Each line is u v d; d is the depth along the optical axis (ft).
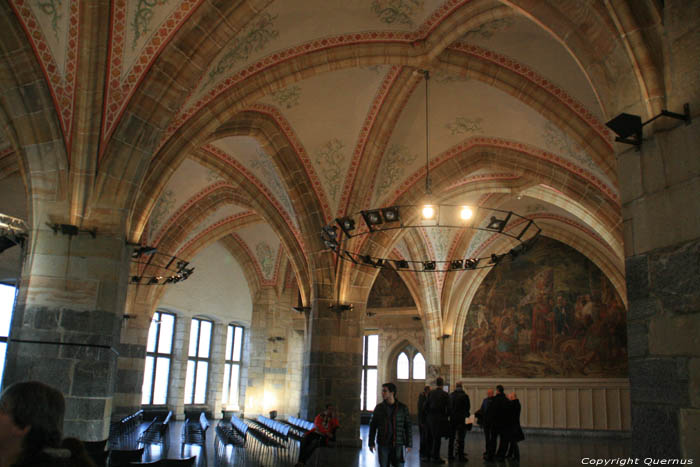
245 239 94.43
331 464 43.78
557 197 68.33
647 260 18.53
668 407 17.08
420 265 88.38
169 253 73.92
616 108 21.54
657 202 18.53
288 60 45.75
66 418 31.81
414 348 107.96
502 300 92.84
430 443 48.34
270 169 63.36
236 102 45.29
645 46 19.85
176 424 77.61
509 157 59.11
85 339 32.94
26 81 34.14
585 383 85.20
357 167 58.29
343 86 53.42
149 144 35.55
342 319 59.36
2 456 7.88
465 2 42.70
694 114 17.93
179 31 34.99
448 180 60.80
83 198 34.24
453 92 54.90
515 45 46.55
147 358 83.76
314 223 59.21
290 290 99.35
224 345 96.48
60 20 33.45
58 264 33.50
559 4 24.61
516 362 90.02
